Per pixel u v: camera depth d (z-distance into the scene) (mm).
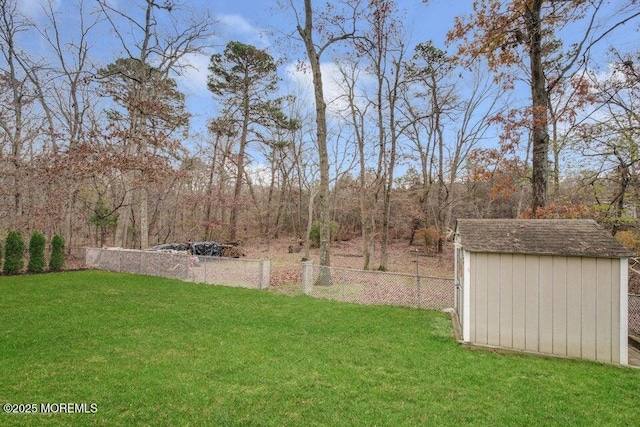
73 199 16344
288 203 29328
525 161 11367
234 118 23594
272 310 7797
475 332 5848
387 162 18875
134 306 7598
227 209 24281
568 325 5406
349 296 9531
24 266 13086
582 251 5336
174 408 3453
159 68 17016
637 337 6355
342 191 27484
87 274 11688
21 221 14172
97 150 13461
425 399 3812
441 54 18359
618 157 8766
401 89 19453
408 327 6738
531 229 6059
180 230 23328
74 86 16562
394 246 25453
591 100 8664
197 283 10844
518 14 8930
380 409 3566
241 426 3199
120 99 15078
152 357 4754
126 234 19062
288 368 4547
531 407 3715
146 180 14305
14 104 15906
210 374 4273
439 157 23219
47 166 13633
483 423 3371
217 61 22469
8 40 15602
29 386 3801
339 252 23156
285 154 26141
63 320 6320
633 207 9070
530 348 5562
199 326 6297
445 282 10555
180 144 16000
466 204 24453
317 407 3570
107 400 3557
